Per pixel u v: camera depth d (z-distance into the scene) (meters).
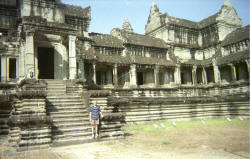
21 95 11.80
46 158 9.01
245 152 10.18
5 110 14.83
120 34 35.03
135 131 17.25
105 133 12.73
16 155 9.58
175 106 25.14
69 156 9.32
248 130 17.22
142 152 10.14
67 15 27.98
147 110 22.91
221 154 9.84
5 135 14.09
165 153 9.99
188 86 35.31
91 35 33.12
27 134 10.63
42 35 22.00
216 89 35.38
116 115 13.20
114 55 31.69
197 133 16.06
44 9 21.86
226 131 16.92
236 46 34.84
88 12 30.19
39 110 12.12
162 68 34.50
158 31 40.56
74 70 20.11
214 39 39.28
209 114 27.52
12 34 21.97
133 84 30.61
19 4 22.61
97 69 31.66
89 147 10.98
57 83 18.00
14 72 23.09
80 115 14.02
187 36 40.91
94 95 14.56
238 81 33.66
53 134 12.19
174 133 16.12
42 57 25.59
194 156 9.50
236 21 41.06
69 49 20.19
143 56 34.91
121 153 9.88
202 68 38.69
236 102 26.70
